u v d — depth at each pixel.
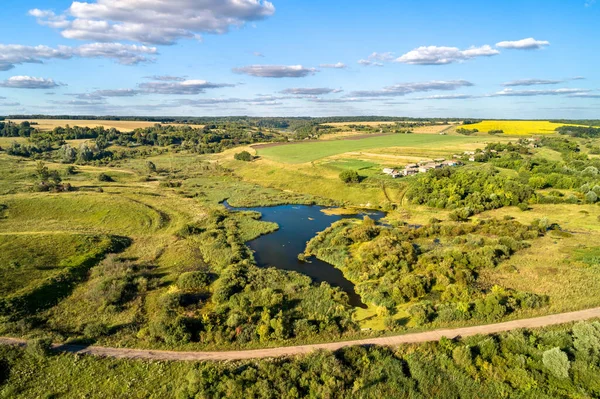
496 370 29.66
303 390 28.42
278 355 31.95
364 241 62.59
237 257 55.56
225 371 29.66
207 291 45.78
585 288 42.09
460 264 49.00
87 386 28.42
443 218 76.06
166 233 69.00
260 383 28.25
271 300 41.91
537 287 43.28
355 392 28.39
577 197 83.81
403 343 33.34
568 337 32.31
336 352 32.16
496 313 36.62
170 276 49.78
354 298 44.28
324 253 58.16
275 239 67.19
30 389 27.97
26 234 58.38
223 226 73.25
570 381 28.39
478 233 64.94
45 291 42.66
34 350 31.17
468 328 35.34
